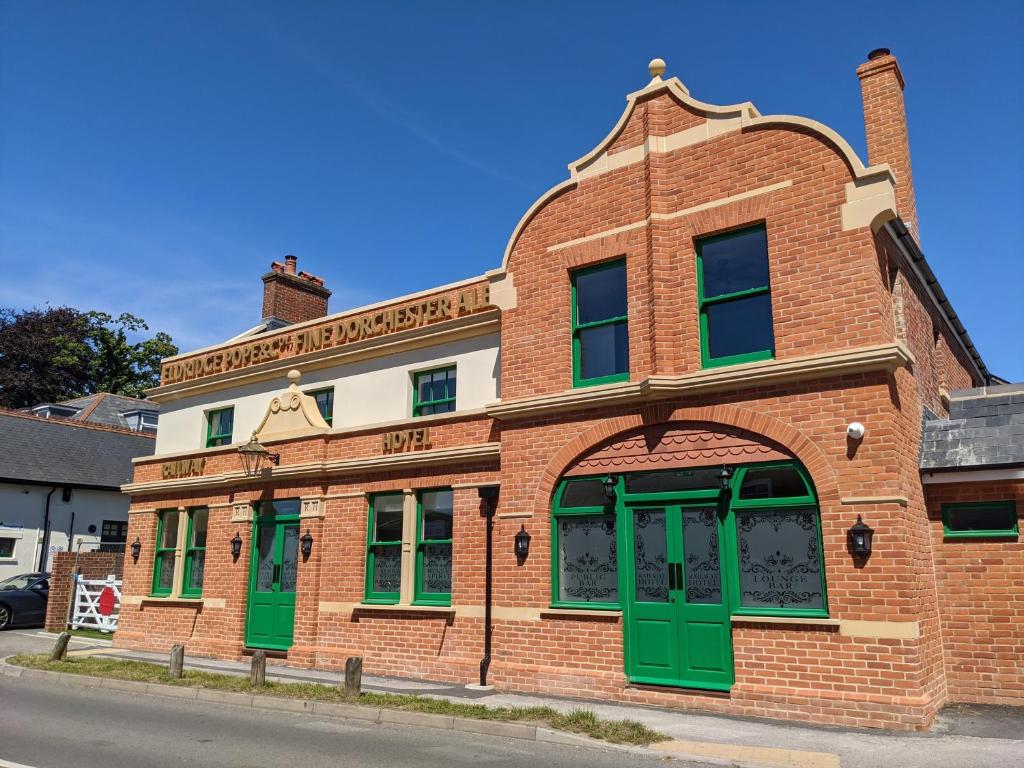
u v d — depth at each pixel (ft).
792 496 33.06
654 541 36.19
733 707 32.32
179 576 57.98
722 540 34.22
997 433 35.19
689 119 38.73
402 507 47.21
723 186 37.11
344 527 49.01
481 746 27.89
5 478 87.66
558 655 37.55
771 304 35.04
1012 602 33.53
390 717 32.50
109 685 41.86
